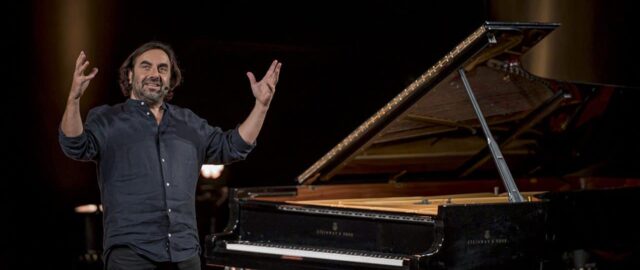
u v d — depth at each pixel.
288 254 7.15
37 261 9.69
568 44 10.05
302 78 10.70
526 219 7.08
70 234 9.77
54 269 9.72
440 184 8.95
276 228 7.43
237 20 10.11
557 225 7.41
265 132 10.82
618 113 8.92
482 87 7.70
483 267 6.86
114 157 6.06
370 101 10.98
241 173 10.79
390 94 11.01
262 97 6.38
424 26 11.01
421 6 10.94
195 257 6.27
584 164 9.52
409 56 11.01
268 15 10.26
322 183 8.23
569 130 8.89
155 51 6.30
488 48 6.98
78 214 9.78
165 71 6.28
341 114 10.95
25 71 9.28
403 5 10.87
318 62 10.69
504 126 8.40
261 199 7.71
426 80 7.14
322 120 10.95
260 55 10.36
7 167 9.46
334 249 7.13
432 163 8.51
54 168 9.66
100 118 6.09
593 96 8.54
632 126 9.17
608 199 7.95
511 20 10.37
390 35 10.91
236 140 6.41
